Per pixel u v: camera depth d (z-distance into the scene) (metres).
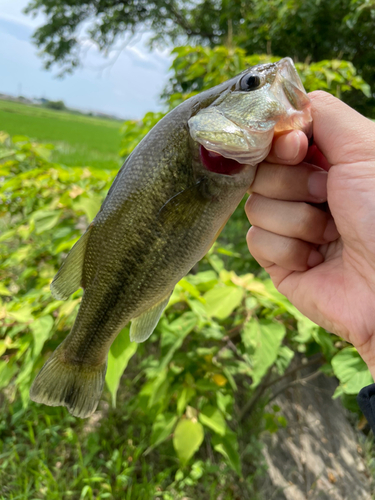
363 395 0.14
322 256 0.17
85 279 0.16
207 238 0.15
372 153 0.13
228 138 0.13
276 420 0.36
